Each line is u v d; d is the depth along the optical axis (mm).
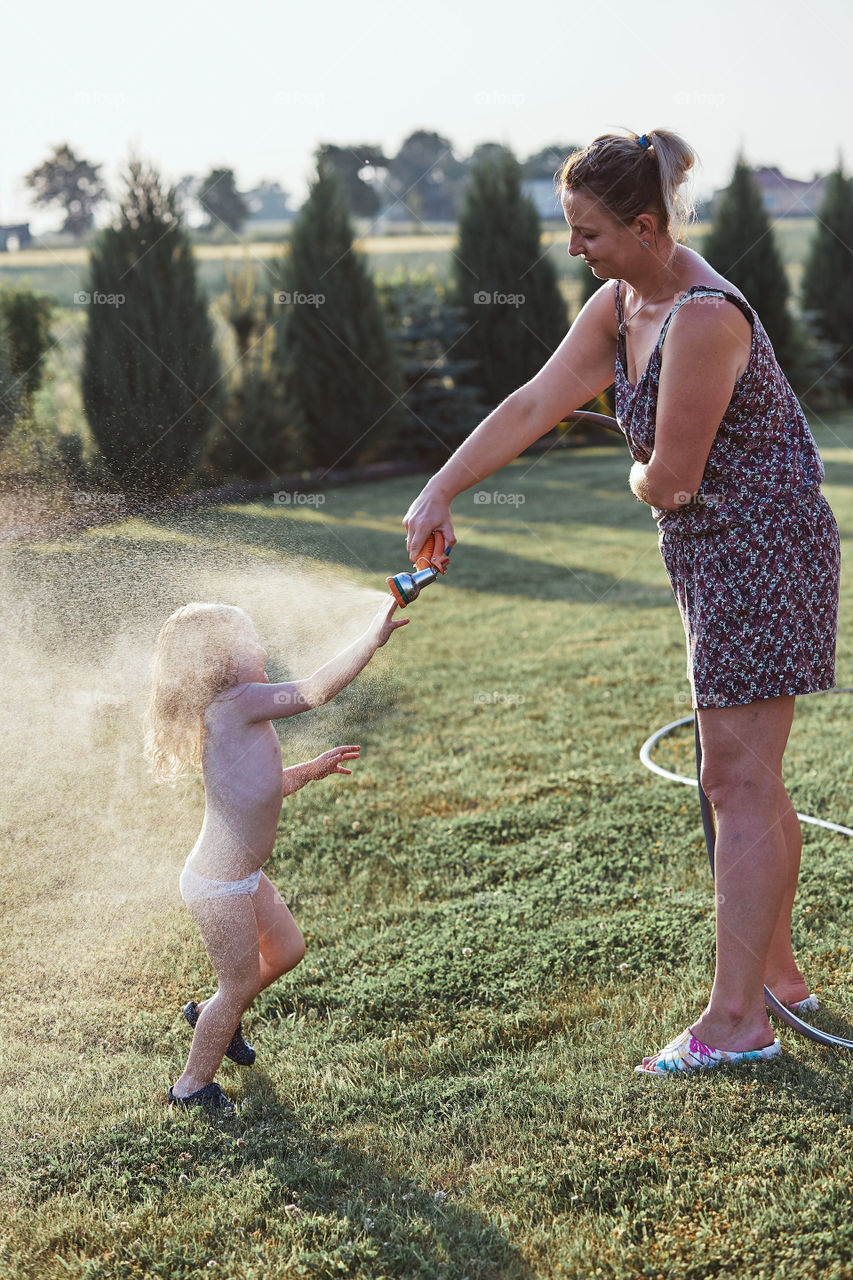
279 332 12531
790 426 2188
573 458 14508
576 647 5906
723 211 16766
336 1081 2217
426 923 2920
